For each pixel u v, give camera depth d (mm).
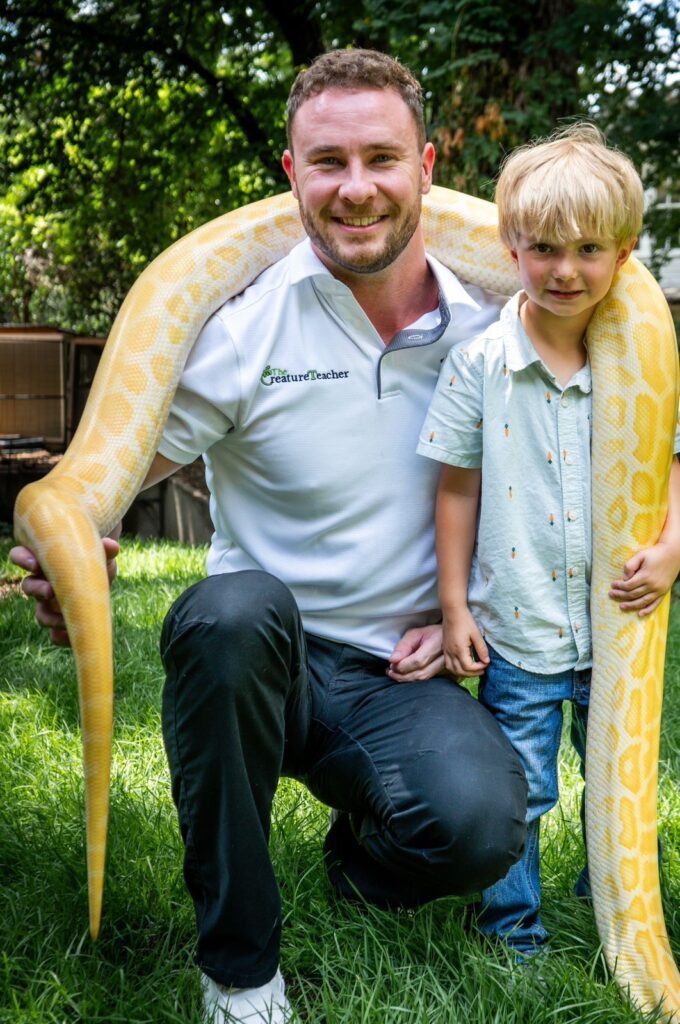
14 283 30516
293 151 2945
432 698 2865
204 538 15727
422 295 3066
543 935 2895
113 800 3680
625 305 2893
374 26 11109
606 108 11891
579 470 2900
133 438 2949
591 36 10977
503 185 2885
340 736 2908
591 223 2658
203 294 3148
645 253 17422
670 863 3291
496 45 10781
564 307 2783
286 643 2492
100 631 2547
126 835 3404
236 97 18078
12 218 25688
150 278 3127
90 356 19219
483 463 2930
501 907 2898
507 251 3283
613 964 2697
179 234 21547
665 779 3963
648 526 2891
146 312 3055
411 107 2867
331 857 3148
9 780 3984
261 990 2486
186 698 2430
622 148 11742
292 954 2777
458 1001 2553
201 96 18453
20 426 19391
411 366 2996
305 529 3018
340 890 3059
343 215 2809
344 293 2869
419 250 3000
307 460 2957
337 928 2875
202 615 2412
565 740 4559
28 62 17625
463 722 2742
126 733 4543
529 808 2951
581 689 3006
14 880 3234
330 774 2891
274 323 2951
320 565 3008
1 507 16859
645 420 2855
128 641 6086
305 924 2877
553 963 2682
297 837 3408
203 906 2547
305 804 3703
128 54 17328
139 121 18906
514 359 2881
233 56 18922
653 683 2896
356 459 2971
